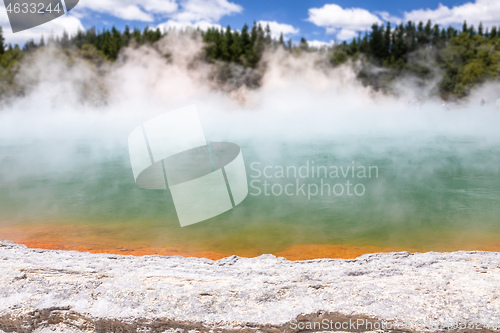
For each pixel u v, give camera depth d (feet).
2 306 6.23
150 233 12.37
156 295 6.33
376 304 6.08
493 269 7.33
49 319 6.18
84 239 11.74
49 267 7.39
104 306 6.18
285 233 12.35
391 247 11.10
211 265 7.96
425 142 33.50
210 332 5.82
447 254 8.52
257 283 6.75
